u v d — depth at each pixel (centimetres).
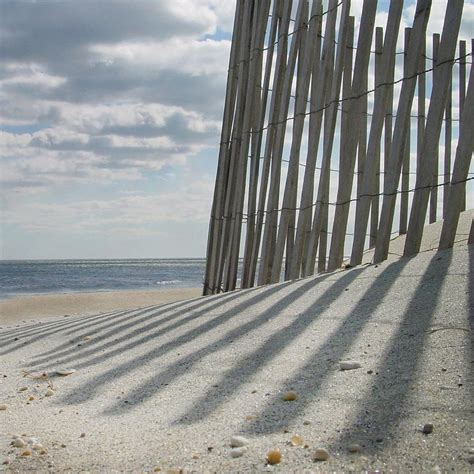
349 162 818
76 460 334
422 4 723
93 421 413
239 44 1208
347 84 1055
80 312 1512
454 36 673
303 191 908
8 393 525
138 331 723
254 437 340
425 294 542
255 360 498
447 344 427
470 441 296
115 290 2856
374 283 628
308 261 873
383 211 743
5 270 7300
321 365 448
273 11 1057
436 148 692
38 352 715
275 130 1020
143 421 399
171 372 515
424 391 363
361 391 383
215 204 1266
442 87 680
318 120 899
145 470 311
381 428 326
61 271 6831
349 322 536
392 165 741
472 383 360
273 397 404
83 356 648
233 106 1218
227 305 741
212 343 584
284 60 1012
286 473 288
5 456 347
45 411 455
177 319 735
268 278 997
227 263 1171
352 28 1061
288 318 602
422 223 701
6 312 1553
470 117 647
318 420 351
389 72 771
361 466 287
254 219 1080
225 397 422
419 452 294
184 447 338
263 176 1034
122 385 504
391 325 498
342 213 821
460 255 612
